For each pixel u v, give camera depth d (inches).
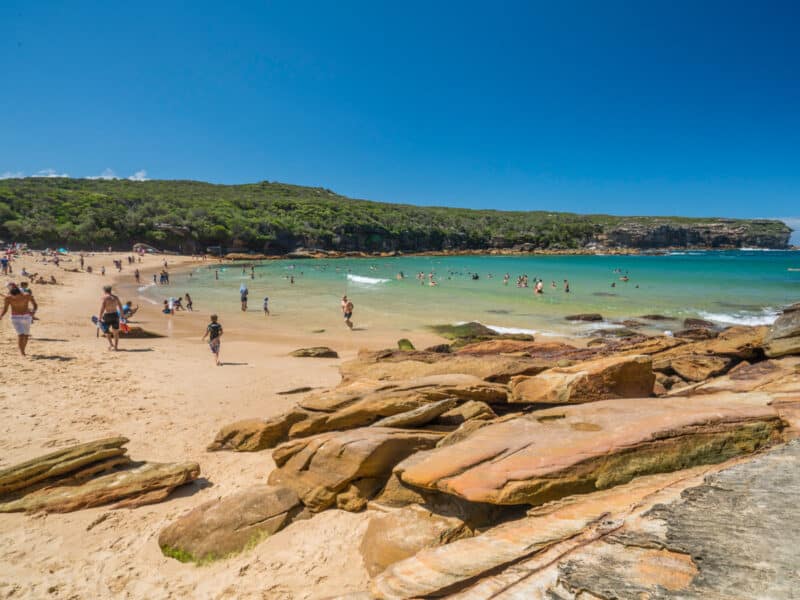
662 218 6653.5
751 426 188.4
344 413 257.0
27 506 200.5
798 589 86.7
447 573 126.0
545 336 778.2
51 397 343.3
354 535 184.2
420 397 257.9
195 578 166.1
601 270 2397.9
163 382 416.8
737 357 397.7
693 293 1352.1
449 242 5132.9
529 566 118.0
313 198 5871.1
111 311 551.8
